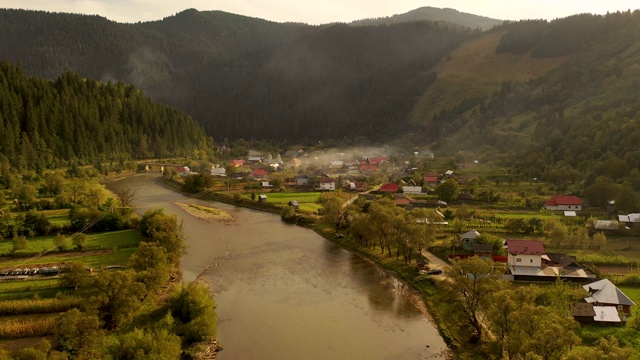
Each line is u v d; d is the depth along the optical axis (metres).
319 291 91.38
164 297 83.00
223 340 70.56
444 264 102.12
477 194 174.25
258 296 88.44
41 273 89.06
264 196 173.00
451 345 69.56
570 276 90.69
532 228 125.88
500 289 68.00
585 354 43.41
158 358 55.66
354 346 69.69
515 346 53.03
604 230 125.06
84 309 66.62
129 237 116.44
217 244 121.94
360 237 118.88
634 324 70.00
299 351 67.88
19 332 66.88
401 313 81.62
